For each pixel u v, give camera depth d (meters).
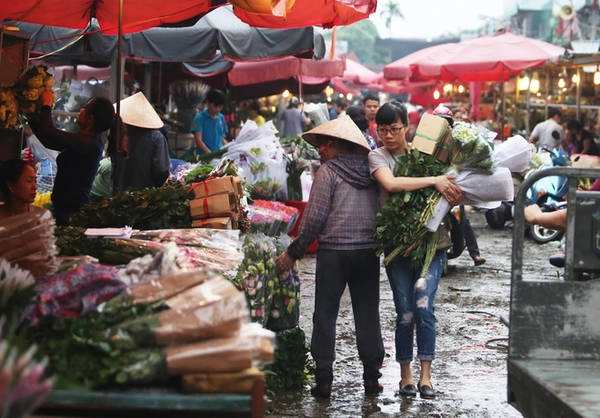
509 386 4.11
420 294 5.62
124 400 3.14
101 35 9.92
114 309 3.46
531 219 4.79
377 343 5.71
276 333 5.74
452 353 6.89
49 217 4.03
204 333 3.25
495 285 9.93
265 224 6.93
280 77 14.43
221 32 9.84
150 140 7.92
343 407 5.46
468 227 11.06
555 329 4.07
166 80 16.05
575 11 25.75
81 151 6.56
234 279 4.86
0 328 3.07
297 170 11.30
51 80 6.23
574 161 14.27
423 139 5.55
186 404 3.14
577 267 4.10
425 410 5.43
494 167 5.48
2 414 2.43
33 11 7.46
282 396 5.65
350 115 7.75
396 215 5.41
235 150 10.46
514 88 24.11
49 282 3.60
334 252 5.57
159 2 7.63
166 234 5.14
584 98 19.06
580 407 3.37
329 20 7.71
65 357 3.26
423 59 19.36
